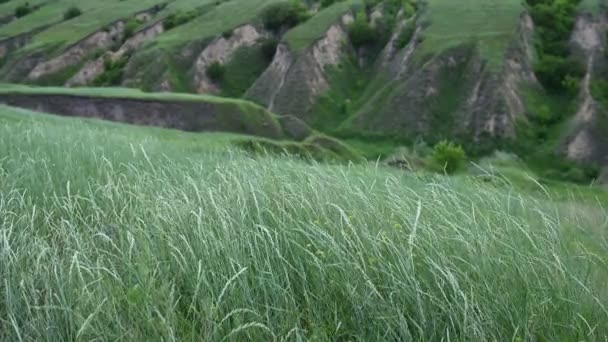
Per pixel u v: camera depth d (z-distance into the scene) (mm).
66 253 5113
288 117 40938
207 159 9875
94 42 64312
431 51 50812
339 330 4559
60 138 10438
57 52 62406
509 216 5578
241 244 5023
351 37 58188
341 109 52000
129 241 5113
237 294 4582
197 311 4535
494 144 44375
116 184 7180
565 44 52469
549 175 41594
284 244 5105
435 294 4672
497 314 4629
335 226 5270
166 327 4176
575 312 4645
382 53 56125
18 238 5355
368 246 5059
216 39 60000
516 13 53844
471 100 46969
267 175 6578
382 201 5910
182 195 6250
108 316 4332
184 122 38188
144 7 71312
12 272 4797
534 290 4816
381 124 47719
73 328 4301
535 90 48531
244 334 4359
